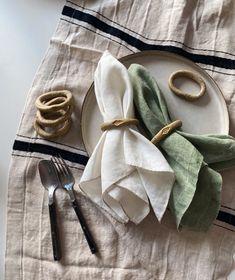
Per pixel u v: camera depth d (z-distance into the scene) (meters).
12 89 0.67
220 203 0.57
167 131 0.57
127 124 0.57
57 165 0.61
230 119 0.63
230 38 0.67
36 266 0.59
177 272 0.57
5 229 0.60
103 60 0.60
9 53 0.69
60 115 0.62
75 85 0.65
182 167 0.56
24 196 0.61
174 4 0.69
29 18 0.71
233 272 0.56
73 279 0.58
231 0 0.69
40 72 0.66
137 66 0.61
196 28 0.69
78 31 0.68
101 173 0.57
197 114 0.62
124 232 0.58
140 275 0.57
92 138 0.62
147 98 0.60
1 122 0.65
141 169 0.56
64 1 0.71
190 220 0.57
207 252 0.57
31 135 0.63
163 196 0.56
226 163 0.59
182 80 0.64
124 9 0.69
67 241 0.59
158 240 0.58
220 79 0.65
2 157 0.63
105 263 0.58
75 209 0.59
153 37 0.68
